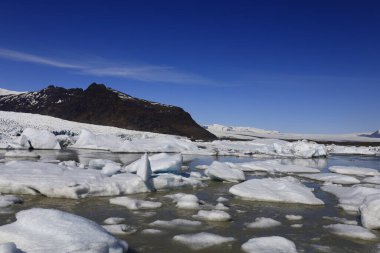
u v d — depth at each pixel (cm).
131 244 607
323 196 1065
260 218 786
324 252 598
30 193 943
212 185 1192
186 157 2275
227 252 582
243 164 1697
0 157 1777
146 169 1038
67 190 916
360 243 643
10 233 486
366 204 771
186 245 607
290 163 2141
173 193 1039
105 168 1173
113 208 838
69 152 2262
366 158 2783
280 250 586
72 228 499
